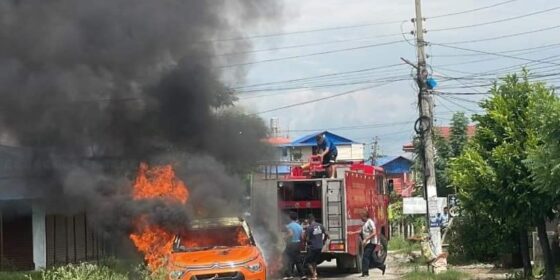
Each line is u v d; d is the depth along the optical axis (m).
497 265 22.25
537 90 16.83
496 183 16.72
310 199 21.47
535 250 19.95
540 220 16.81
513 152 16.50
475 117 17.81
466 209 18.33
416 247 28.94
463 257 24.09
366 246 20.92
